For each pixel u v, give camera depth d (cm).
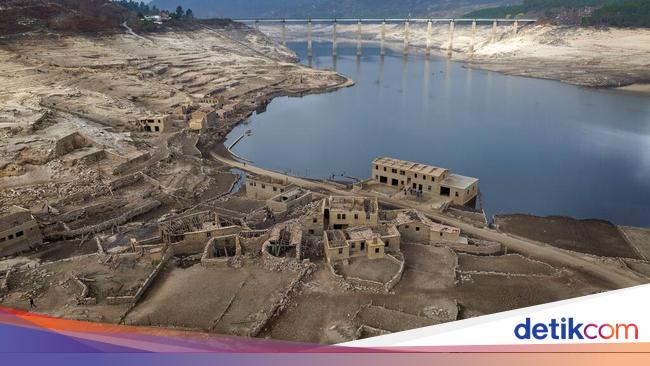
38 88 15538
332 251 6725
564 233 8838
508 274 6825
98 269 6544
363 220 7781
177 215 8812
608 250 8212
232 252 7256
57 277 6375
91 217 8931
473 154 13838
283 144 15025
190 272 6575
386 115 18800
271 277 6450
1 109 12088
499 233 8412
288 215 8650
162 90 18738
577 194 10981
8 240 7319
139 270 6512
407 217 8069
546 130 16312
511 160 13312
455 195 9869
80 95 15438
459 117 18262
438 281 6556
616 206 10344
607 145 14650
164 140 13250
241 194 10275
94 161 10894
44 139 10738
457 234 7625
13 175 9844
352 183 11475
